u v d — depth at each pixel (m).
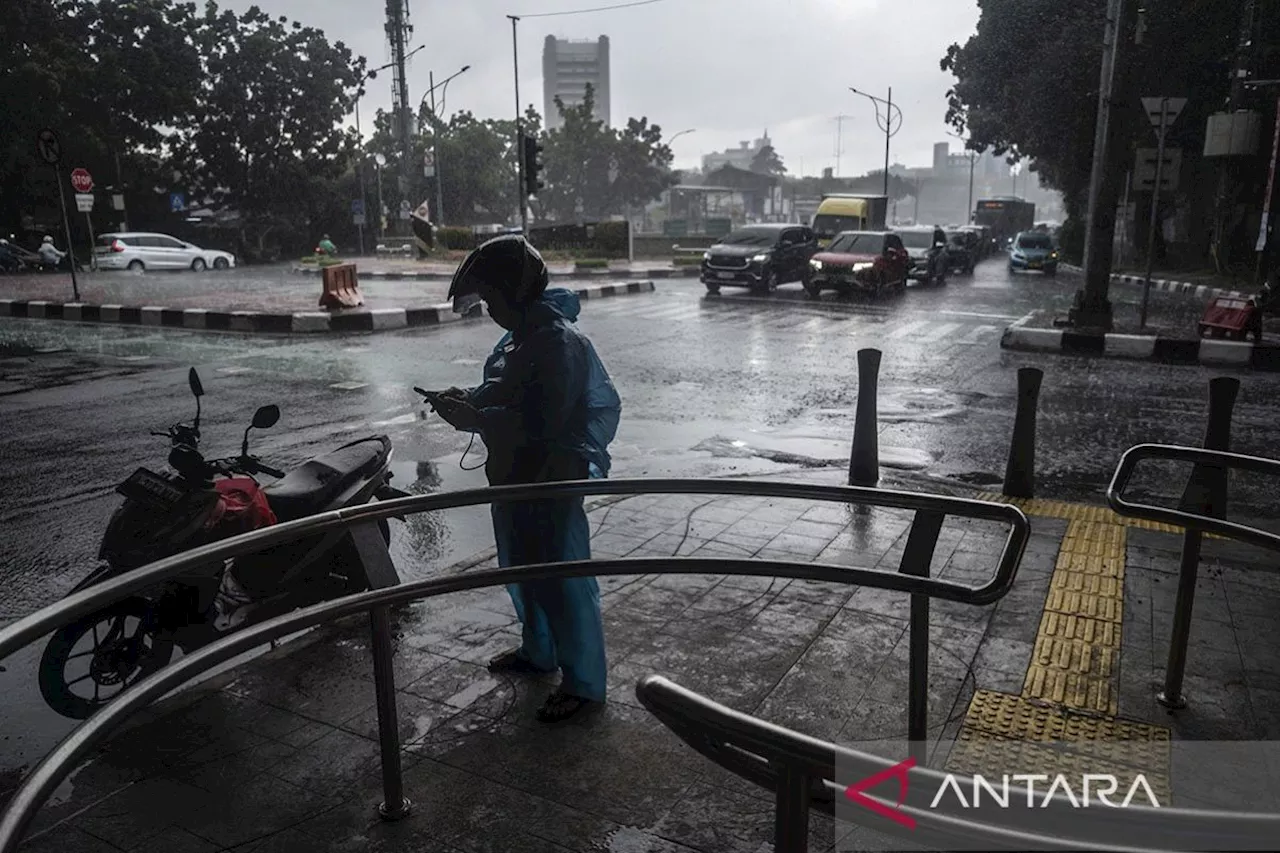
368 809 2.81
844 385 10.99
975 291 25.44
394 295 22.23
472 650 3.91
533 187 23.22
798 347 14.04
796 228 24.72
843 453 7.84
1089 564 4.86
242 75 41.59
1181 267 32.28
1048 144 32.09
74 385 10.83
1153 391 10.53
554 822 2.73
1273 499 6.54
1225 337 13.35
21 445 7.98
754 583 4.64
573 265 33.97
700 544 5.34
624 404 9.93
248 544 2.21
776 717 3.35
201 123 40.69
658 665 3.76
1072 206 41.78
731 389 10.76
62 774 1.67
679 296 22.83
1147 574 4.71
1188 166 30.88
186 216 43.22
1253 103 24.61
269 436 8.34
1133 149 29.75
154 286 25.16
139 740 3.22
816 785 1.55
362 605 2.52
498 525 3.45
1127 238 36.97
